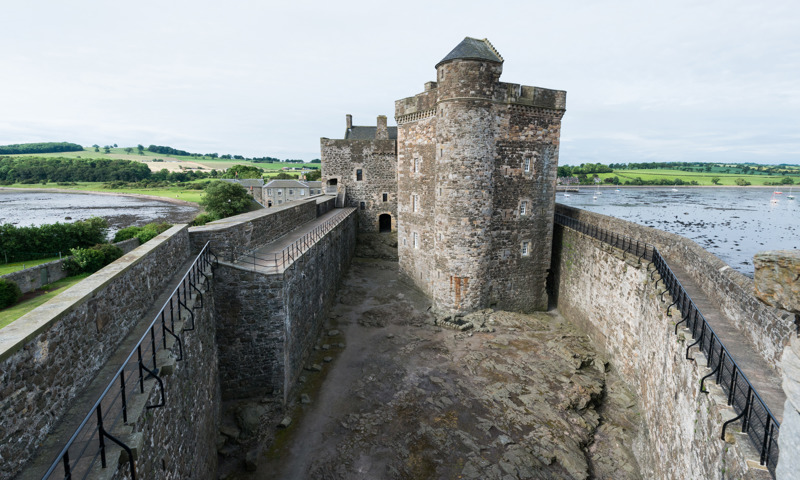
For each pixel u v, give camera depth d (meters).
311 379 17.08
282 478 11.82
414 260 28.50
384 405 15.22
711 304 11.99
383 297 27.28
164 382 7.59
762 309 8.95
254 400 15.00
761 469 5.80
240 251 16.55
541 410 14.90
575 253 23.23
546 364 18.16
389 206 43.28
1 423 4.86
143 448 6.25
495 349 19.66
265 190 73.75
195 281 11.84
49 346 5.96
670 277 12.95
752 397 6.42
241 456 12.69
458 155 22.12
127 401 6.39
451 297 23.64
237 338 14.77
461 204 22.55
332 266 26.30
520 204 24.22
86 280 7.98
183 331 9.38
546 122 24.03
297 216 26.77
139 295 9.85
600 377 17.55
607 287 19.22
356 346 20.14
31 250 28.73
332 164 43.00
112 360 7.89
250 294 14.59
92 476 4.95
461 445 13.12
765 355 8.71
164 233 13.24
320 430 13.84
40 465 5.28
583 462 12.45
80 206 92.44
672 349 11.03
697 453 8.48
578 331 22.41
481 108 21.75
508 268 24.62
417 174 26.77
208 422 11.66
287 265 15.72
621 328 17.69
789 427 3.71
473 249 23.08
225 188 55.72
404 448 13.00
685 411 9.52
